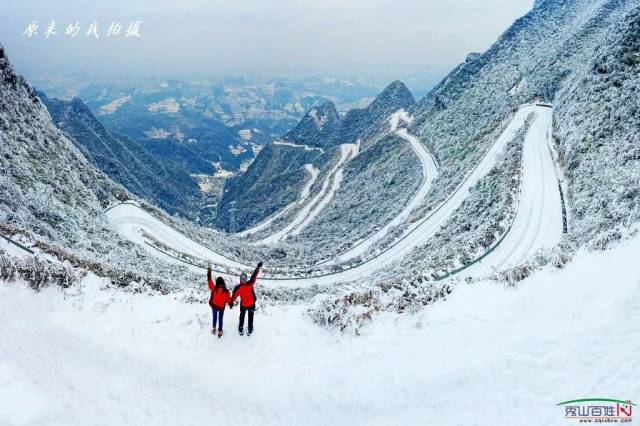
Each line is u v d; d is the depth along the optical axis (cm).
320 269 5125
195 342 1265
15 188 3606
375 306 1497
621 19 6116
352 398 1065
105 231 4403
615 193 3275
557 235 3603
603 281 1252
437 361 1140
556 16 13825
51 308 1295
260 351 1255
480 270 3069
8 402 840
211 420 999
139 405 988
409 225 5722
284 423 1014
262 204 19475
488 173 5922
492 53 14000
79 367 1042
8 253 1747
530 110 8306
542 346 1088
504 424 912
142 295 1648
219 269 5103
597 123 4856
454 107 12469
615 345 1023
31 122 5628
